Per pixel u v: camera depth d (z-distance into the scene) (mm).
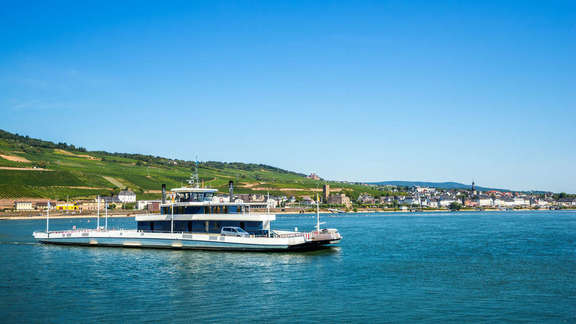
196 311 45469
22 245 99688
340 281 59688
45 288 55562
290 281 59500
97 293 52875
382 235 132000
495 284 58219
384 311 45625
